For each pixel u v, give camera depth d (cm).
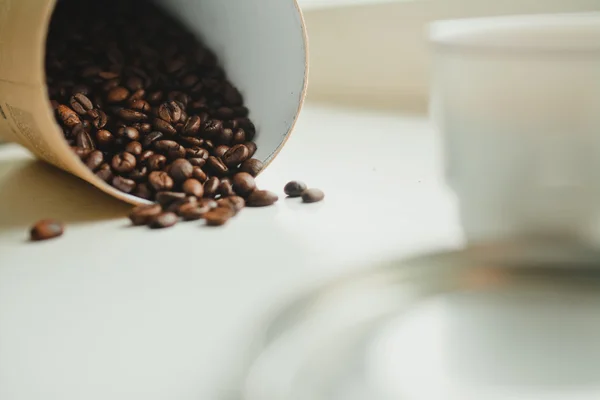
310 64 57
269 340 16
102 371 19
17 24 30
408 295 16
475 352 14
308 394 13
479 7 49
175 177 32
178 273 25
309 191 32
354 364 14
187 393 18
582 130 16
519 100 16
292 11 32
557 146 16
